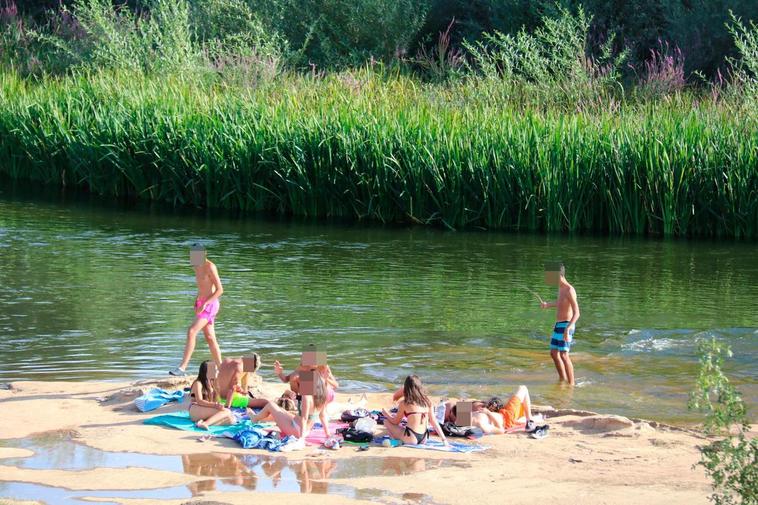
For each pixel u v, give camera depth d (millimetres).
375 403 11375
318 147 27969
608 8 39406
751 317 16266
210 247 22328
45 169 32969
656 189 25891
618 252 22891
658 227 26422
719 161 25906
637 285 18953
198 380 10367
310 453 9430
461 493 8180
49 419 10234
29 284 17703
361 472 8812
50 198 29656
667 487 8375
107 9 39031
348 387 12117
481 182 26516
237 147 28734
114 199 30109
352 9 41125
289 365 13039
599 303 17297
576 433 10312
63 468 8672
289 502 7805
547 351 14078
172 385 11578
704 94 31906
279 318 15664
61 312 15680
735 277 19906
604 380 12672
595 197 26625
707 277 19906
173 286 17797
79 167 31672
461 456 9445
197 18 41188
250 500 7832
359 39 41406
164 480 8414
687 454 9500
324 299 17141
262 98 30406
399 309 16469
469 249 22938
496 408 10594
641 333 15117
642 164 26156
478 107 30469
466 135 27234
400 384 12312
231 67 34938
